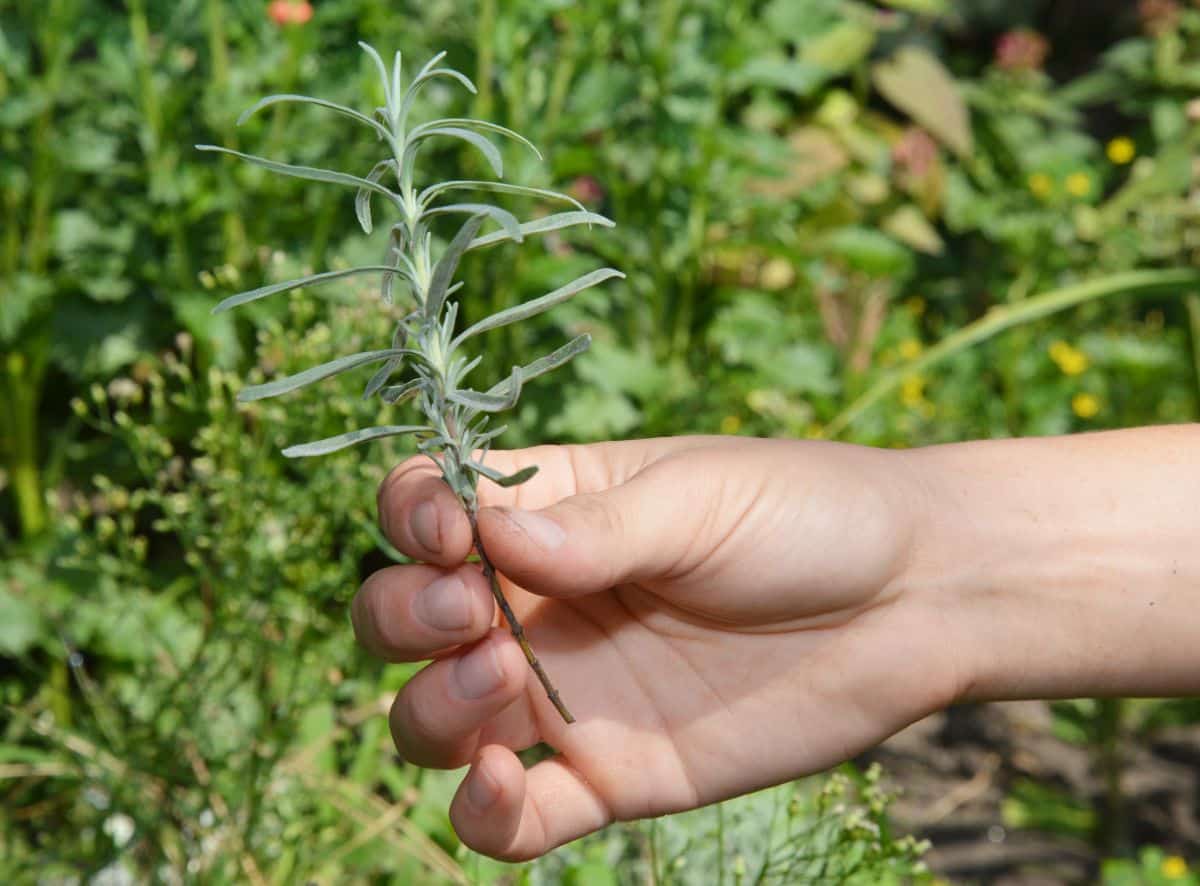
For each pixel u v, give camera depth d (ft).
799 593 1.40
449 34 2.96
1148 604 1.46
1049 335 4.57
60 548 2.63
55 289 2.75
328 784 2.03
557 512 1.26
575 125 2.86
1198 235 4.67
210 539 2.01
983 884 2.66
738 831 1.80
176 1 2.78
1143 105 5.48
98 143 2.77
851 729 1.45
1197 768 3.12
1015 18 6.35
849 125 4.46
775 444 1.44
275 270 2.39
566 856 1.84
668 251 3.29
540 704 1.43
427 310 1.11
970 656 1.47
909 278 4.87
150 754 1.98
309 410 1.97
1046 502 1.49
